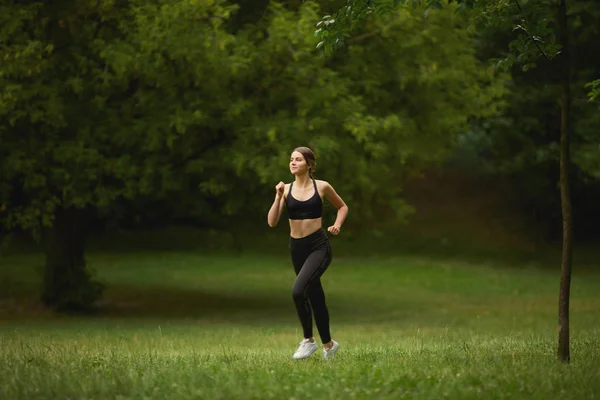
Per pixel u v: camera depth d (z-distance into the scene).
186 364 10.13
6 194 22.91
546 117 39.97
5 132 22.48
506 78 26.81
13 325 21.70
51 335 17.98
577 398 7.90
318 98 22.58
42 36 21.50
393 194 26.67
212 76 22.09
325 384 8.22
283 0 24.41
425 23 24.08
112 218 26.59
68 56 22.31
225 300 29.91
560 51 10.54
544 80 40.16
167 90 22.28
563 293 10.39
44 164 22.45
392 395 7.82
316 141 22.25
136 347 14.91
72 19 21.72
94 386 8.14
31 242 47.56
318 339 17.64
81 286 25.28
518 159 41.00
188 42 21.17
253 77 23.16
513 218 51.59
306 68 22.61
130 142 22.36
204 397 7.70
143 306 27.55
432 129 25.64
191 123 21.70
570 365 9.82
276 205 10.93
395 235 50.16
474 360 10.34
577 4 32.31
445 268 41.41
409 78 24.25
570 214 10.30
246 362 10.38
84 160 22.02
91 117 22.56
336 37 10.95
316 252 10.76
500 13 10.79
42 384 8.21
